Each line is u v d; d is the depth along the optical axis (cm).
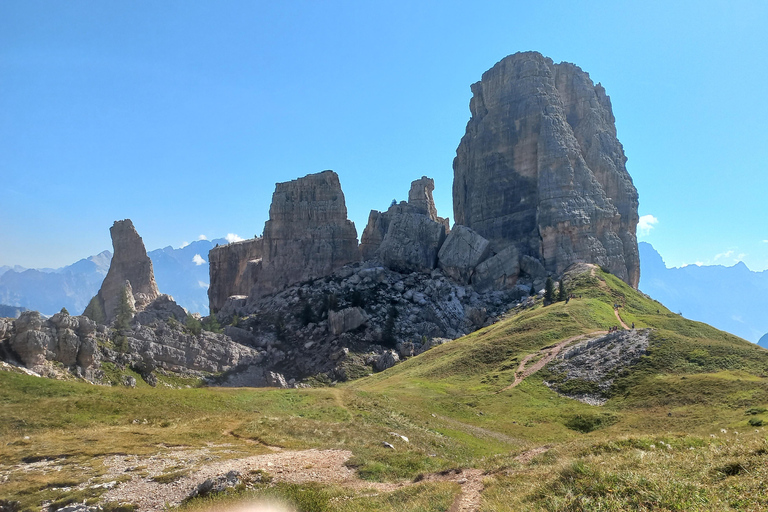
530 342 9919
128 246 18762
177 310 15125
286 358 14375
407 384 8794
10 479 2594
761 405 5188
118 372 9531
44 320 8744
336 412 5397
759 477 1430
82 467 2806
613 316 11669
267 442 3616
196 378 11562
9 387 4734
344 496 2300
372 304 17050
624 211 19975
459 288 18025
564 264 17800
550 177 18912
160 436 3641
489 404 7394
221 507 2081
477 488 2273
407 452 3328
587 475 1809
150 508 2206
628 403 6606
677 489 1473
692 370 7150
